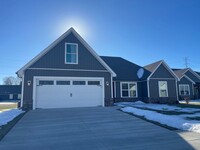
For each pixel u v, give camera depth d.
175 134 7.04
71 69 15.47
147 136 6.86
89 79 15.88
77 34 16.05
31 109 13.79
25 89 13.98
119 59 25.67
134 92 22.47
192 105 18.75
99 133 7.46
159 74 22.03
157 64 22.12
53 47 15.30
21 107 13.71
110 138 6.68
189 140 6.18
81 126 8.66
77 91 15.34
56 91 14.75
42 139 6.64
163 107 16.45
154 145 5.73
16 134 7.29
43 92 14.43
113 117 10.66
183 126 8.01
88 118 10.40
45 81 14.63
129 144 5.89
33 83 14.22
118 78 21.88
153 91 21.36
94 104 15.68
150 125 8.80
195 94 31.22
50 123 9.21
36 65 14.53
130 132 7.55
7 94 55.44
